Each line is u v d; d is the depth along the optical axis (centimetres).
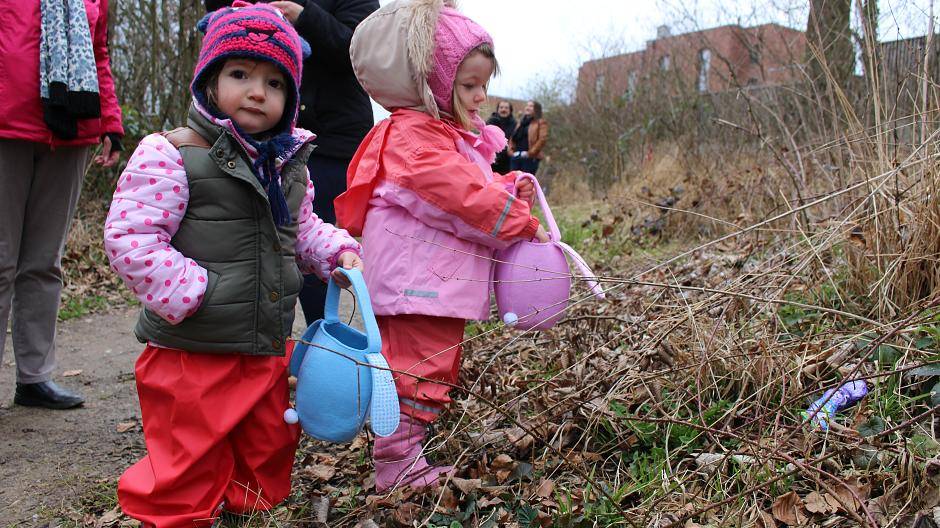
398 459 250
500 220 250
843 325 303
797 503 205
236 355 226
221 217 222
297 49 235
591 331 342
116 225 211
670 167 827
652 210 665
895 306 291
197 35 950
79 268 680
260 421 231
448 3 273
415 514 228
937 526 183
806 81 498
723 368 278
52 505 270
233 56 222
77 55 328
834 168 401
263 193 222
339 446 306
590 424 255
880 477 208
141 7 941
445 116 270
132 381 412
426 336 258
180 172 218
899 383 247
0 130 313
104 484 283
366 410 223
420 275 253
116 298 627
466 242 260
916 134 331
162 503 216
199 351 221
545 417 268
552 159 1609
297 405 227
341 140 354
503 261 267
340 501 253
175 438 219
